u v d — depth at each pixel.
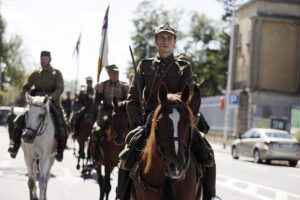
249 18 66.56
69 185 18.80
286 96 61.12
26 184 18.56
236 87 70.12
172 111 7.86
